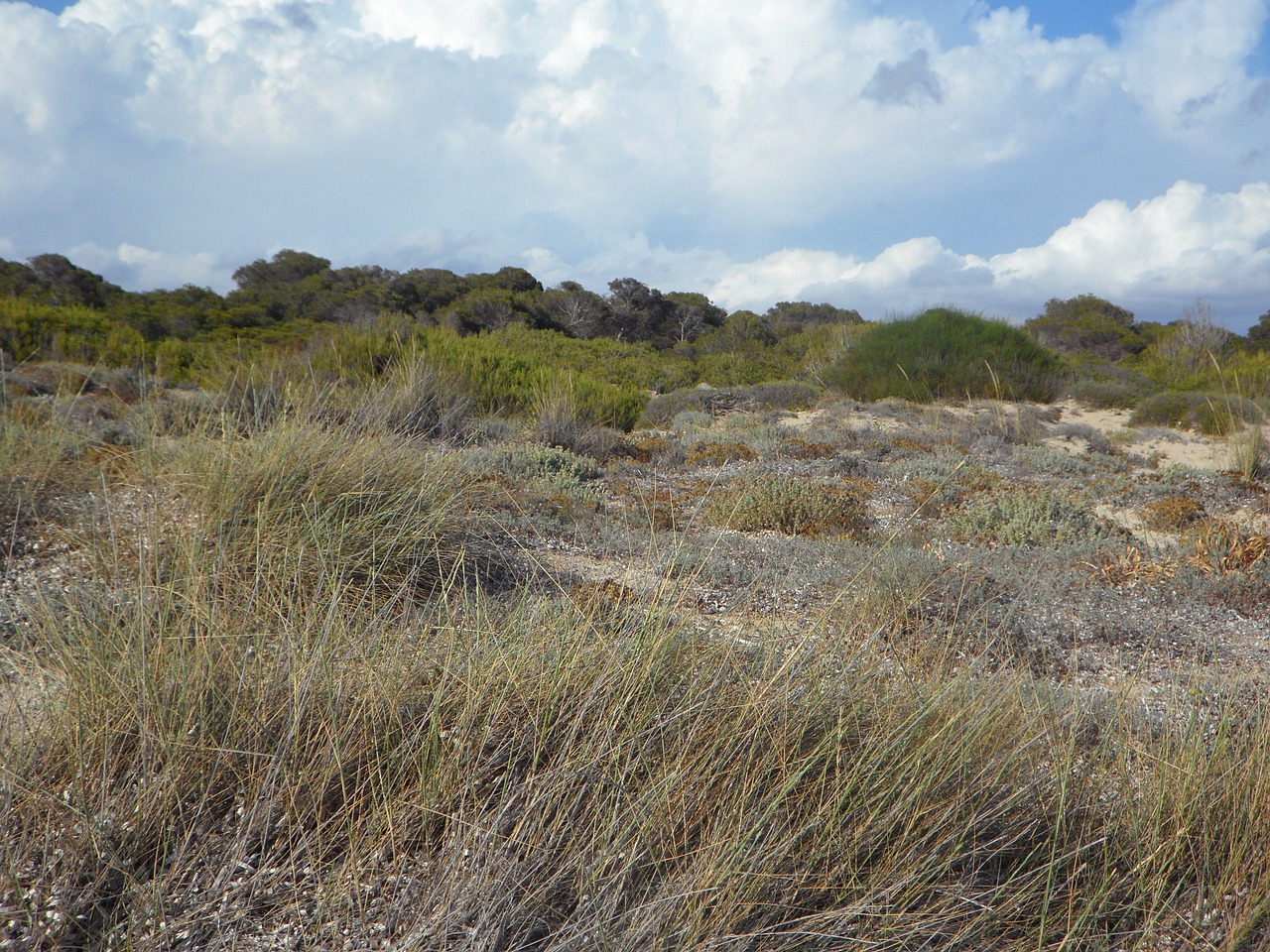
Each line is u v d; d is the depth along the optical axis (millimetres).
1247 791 2062
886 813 1858
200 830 1676
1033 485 9219
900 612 3838
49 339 12445
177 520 3352
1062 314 39562
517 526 5320
